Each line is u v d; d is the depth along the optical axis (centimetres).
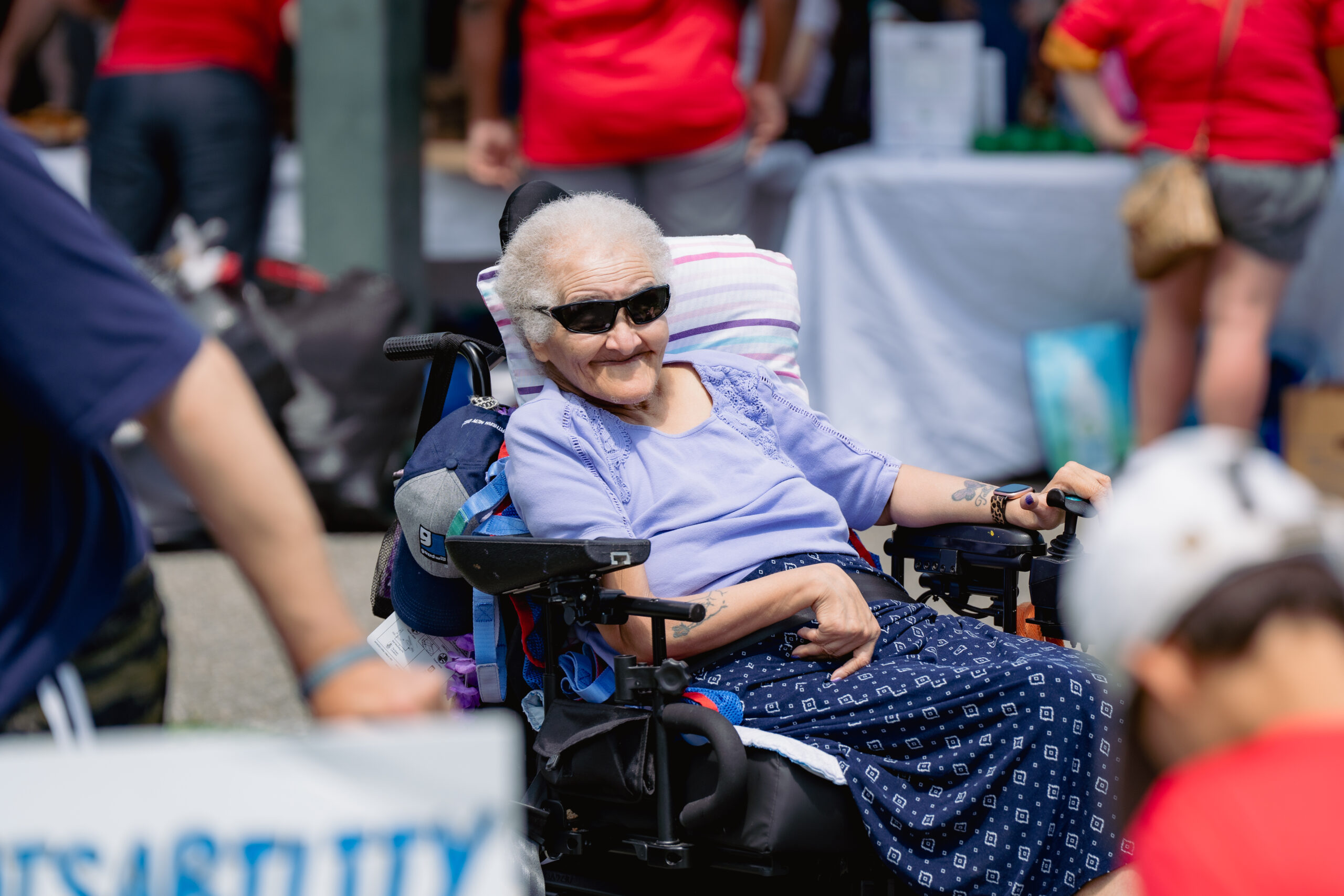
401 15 2067
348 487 1873
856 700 812
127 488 567
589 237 908
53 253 477
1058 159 2053
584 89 1912
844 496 1026
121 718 537
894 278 2017
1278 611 434
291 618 515
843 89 2430
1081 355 2031
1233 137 1736
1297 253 1789
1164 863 431
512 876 434
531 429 891
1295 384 2094
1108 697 779
